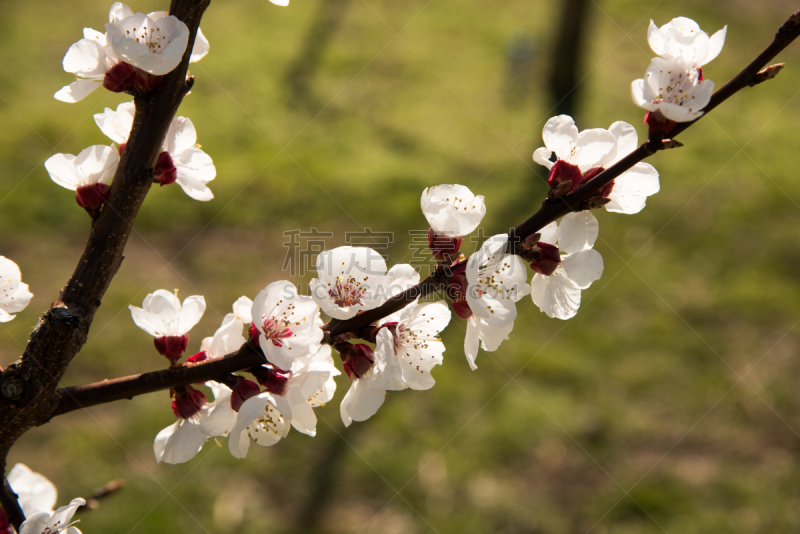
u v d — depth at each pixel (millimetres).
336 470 3604
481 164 6578
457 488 3580
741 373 4430
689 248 5664
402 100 7723
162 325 1346
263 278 4836
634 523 3434
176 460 1247
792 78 9148
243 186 5789
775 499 3598
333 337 1262
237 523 3252
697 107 1162
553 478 3688
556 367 4371
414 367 1303
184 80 1195
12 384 1069
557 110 7703
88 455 3475
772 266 5523
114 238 1147
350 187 5953
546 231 1346
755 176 6781
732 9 10875
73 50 1153
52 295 4469
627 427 4012
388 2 10352
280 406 1171
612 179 1231
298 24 9336
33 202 5301
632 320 4836
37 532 1134
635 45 9508
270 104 7207
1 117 6352
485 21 10047
